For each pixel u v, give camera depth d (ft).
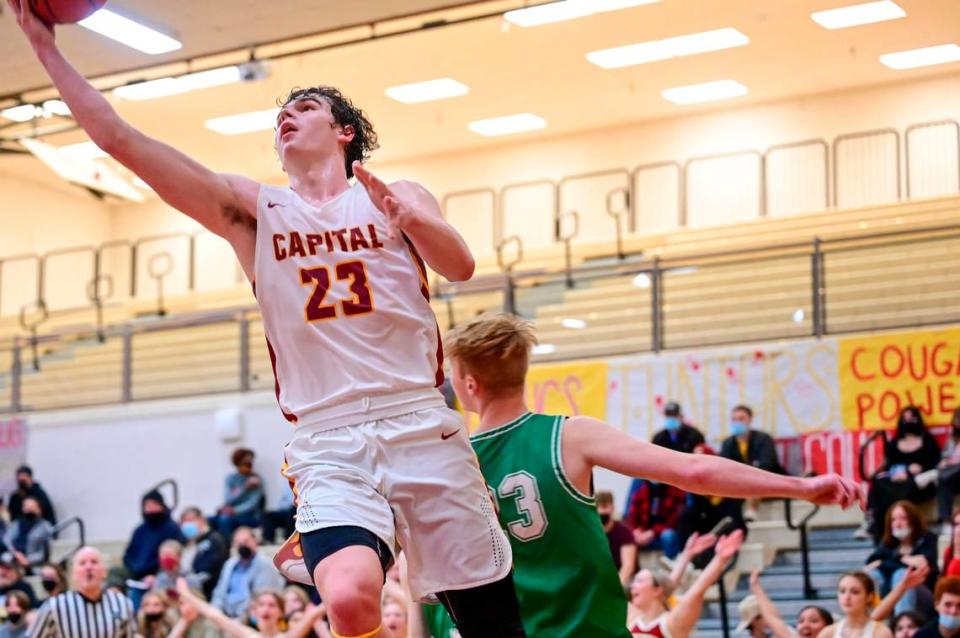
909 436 43.06
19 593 41.68
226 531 51.83
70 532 62.39
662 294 53.67
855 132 75.66
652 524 43.24
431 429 12.34
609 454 13.71
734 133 78.64
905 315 53.52
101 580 32.76
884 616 30.63
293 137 12.84
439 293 58.18
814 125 76.69
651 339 56.44
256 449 58.39
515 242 83.66
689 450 44.16
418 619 16.49
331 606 11.29
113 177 72.49
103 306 79.61
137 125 80.23
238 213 12.89
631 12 64.90
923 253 56.34
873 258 56.85
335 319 12.35
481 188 84.89
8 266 88.58
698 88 75.72
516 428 14.20
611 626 13.80
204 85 72.90
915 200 64.28
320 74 72.59
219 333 66.95
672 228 76.07
